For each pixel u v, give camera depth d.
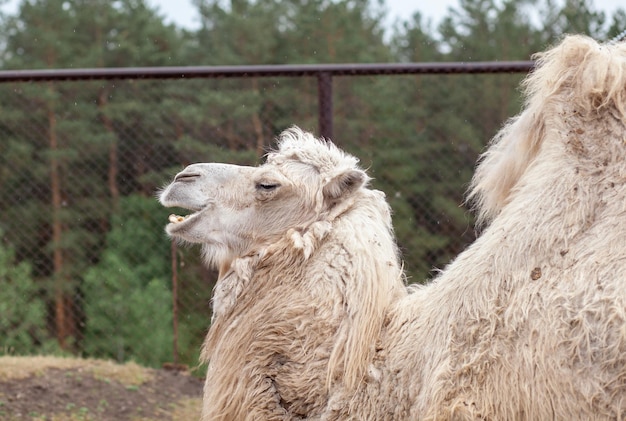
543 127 3.65
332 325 3.78
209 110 16.11
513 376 3.17
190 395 7.61
